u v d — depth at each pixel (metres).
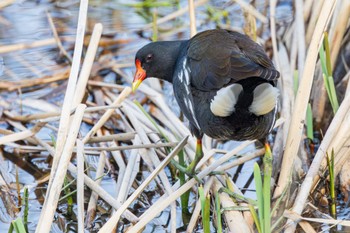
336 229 9.20
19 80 13.02
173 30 14.32
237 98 7.70
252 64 7.84
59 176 8.13
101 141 10.86
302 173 10.09
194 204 9.91
